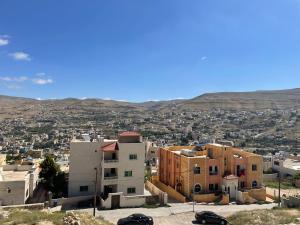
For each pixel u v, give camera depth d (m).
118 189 64.56
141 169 66.31
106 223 39.19
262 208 56.94
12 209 42.56
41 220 33.34
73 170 64.75
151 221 44.91
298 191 75.31
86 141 66.62
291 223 40.03
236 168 68.81
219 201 63.47
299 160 114.06
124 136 67.25
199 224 46.59
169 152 76.19
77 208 56.84
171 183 74.00
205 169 67.06
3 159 75.50
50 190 66.88
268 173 98.12
